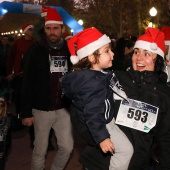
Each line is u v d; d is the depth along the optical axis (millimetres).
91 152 2604
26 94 3945
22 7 18031
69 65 4074
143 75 2488
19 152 5695
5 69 9172
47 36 4031
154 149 2658
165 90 2502
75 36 2674
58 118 4086
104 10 35906
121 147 2400
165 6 25422
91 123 2355
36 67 3963
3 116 3869
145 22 30188
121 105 2451
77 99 2467
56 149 5848
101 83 2404
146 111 2434
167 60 3764
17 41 7105
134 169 2465
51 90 4004
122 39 5859
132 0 31734
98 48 2559
